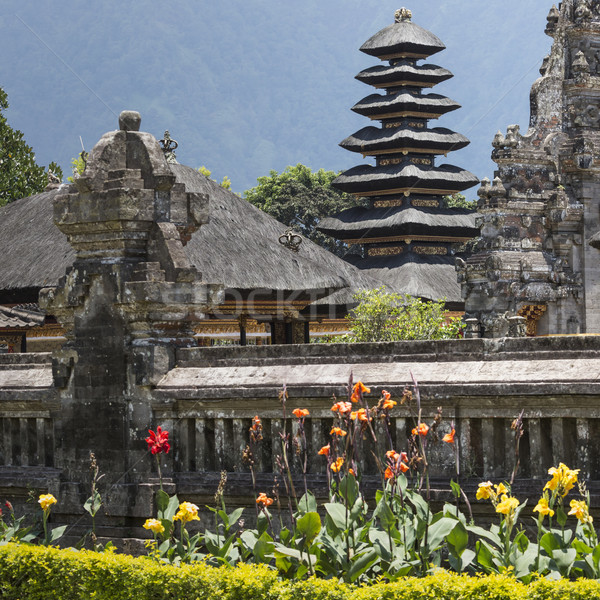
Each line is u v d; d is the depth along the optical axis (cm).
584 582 859
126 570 1052
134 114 1355
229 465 1267
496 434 1113
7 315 3675
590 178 4772
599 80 4809
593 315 4747
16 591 1112
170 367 1307
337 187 7356
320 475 1192
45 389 1373
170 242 1305
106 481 1305
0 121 6025
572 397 1051
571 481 943
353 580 989
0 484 1397
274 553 1034
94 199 1310
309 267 3662
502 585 879
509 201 4694
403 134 7075
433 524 1002
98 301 1324
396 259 6850
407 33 7400
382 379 1166
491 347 1134
